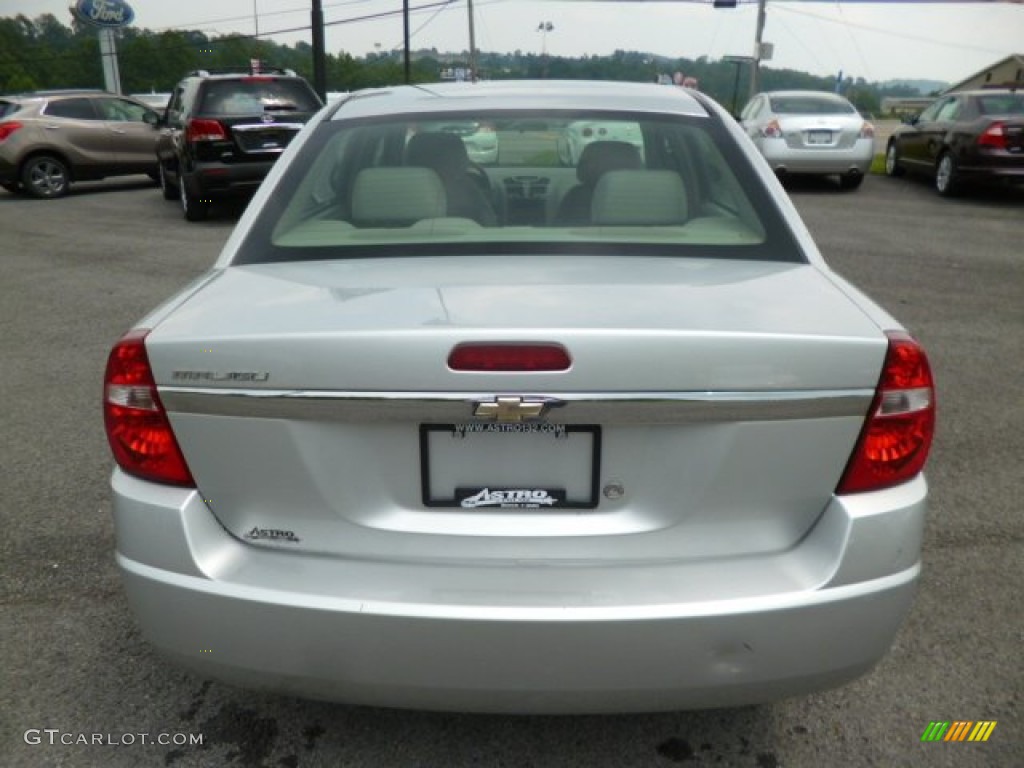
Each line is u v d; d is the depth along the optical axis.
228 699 2.60
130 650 2.82
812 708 2.57
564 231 2.61
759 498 1.92
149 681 2.68
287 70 12.59
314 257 2.50
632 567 1.93
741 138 2.99
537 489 1.93
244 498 1.97
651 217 2.68
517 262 2.39
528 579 1.92
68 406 5.00
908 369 1.92
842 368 1.87
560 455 1.91
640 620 1.85
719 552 1.94
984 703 2.59
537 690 1.90
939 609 3.05
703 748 2.42
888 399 1.90
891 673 2.72
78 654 2.80
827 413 1.88
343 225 2.66
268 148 11.44
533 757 2.38
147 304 7.40
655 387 1.83
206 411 1.93
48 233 11.03
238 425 1.92
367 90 3.52
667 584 1.90
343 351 1.84
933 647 2.84
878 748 2.43
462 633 1.87
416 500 1.95
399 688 1.93
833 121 14.09
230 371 1.89
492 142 3.00
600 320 1.89
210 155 11.28
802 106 14.78
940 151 13.88
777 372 1.85
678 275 2.29
